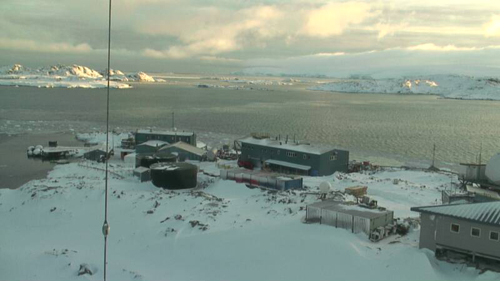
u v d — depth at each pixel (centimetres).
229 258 2923
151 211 3944
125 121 15725
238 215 3822
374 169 7425
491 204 2845
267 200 4325
